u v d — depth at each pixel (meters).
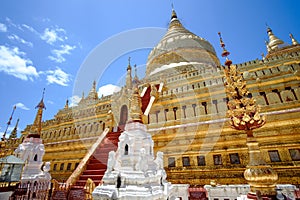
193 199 8.11
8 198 7.29
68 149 16.12
